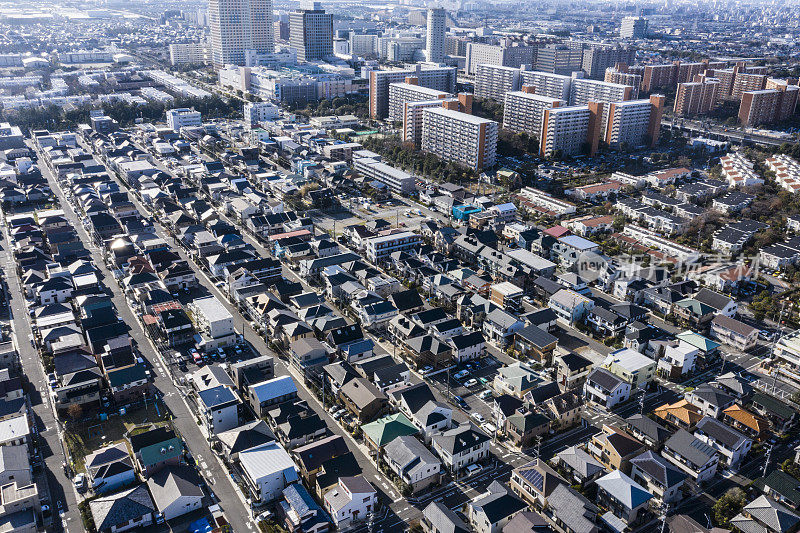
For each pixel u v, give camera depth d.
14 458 118.62
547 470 117.00
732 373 152.75
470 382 153.12
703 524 111.50
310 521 108.12
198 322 175.00
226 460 124.94
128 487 117.00
